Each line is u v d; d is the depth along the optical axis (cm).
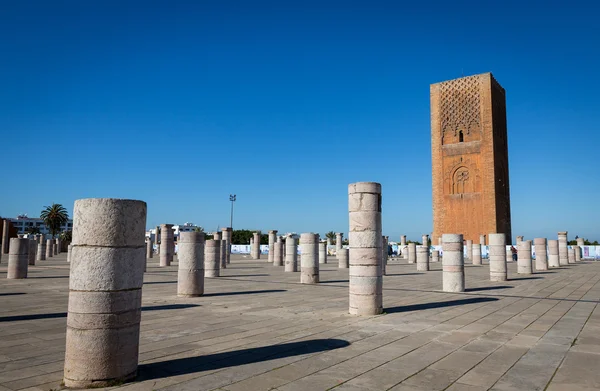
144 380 592
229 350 754
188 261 1514
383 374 623
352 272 1145
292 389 558
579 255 4788
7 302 1332
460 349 769
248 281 2131
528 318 1086
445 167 6053
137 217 614
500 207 5888
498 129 6081
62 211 8231
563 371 643
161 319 1059
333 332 906
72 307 577
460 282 1681
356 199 1152
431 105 6266
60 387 564
